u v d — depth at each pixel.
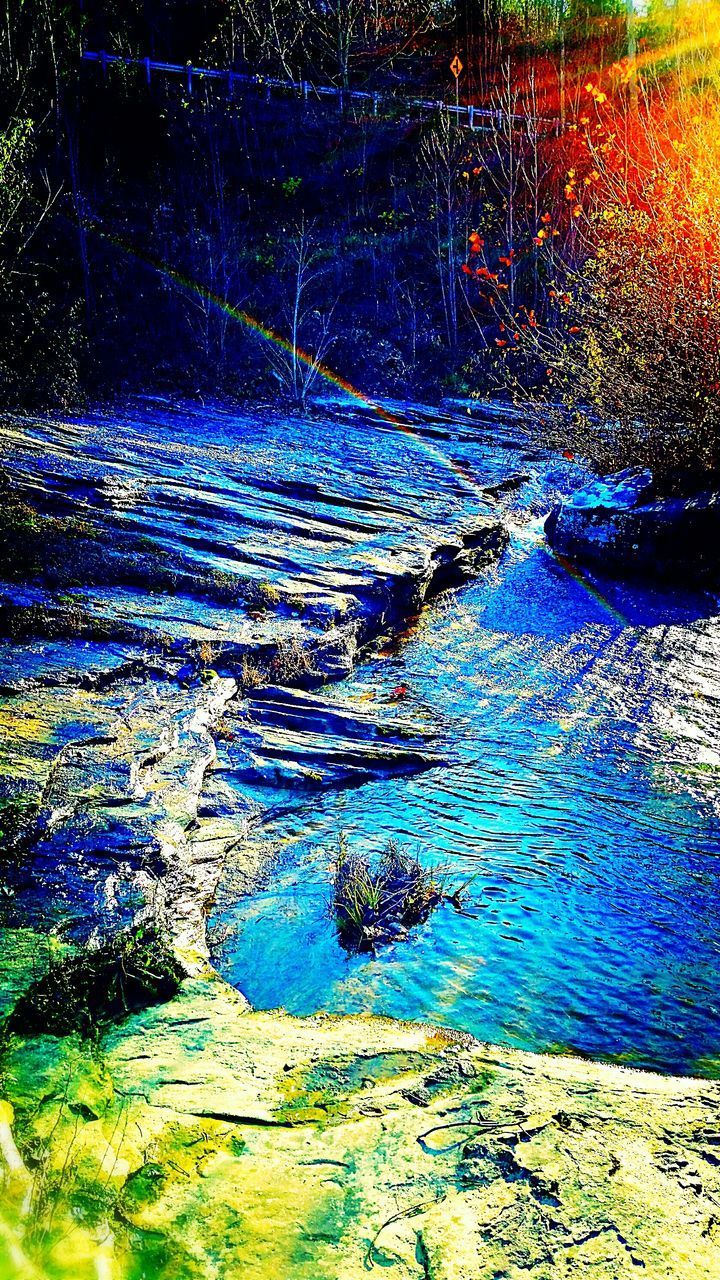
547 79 29.64
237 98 26.22
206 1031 3.15
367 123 28.16
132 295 19.72
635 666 7.82
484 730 6.65
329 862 4.85
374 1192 2.30
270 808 5.33
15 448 12.12
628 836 5.18
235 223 22.95
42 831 4.44
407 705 7.10
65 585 8.13
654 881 4.73
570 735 6.55
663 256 10.43
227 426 15.94
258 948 4.07
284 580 8.84
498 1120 2.62
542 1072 2.98
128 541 9.27
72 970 3.32
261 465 13.21
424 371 21.86
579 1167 2.39
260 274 22.53
